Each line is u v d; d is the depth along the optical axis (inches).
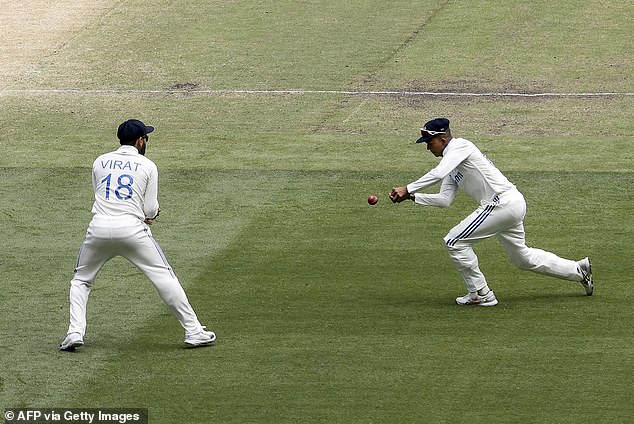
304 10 3408.0
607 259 1582.2
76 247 1688.0
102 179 1240.8
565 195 1910.7
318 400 1116.5
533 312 1363.2
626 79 2743.6
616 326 1306.6
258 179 2038.6
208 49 3085.6
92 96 2726.4
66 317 1385.3
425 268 1563.7
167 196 1942.7
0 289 1498.5
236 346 1269.7
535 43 3053.6
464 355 1226.6
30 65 2997.0
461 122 2440.9
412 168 2097.7
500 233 1378.0
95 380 1178.0
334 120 2479.1
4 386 1163.3
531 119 2448.3
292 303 1421.0
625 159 2124.8
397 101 2618.1
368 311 1384.1
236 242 1695.4
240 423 1068.5
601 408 1084.5
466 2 3430.1
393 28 3221.0
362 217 1814.7
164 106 2630.4
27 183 2039.9
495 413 1077.8
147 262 1243.8
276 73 2871.6
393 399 1115.3
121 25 3331.7
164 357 1240.2
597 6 3344.0
